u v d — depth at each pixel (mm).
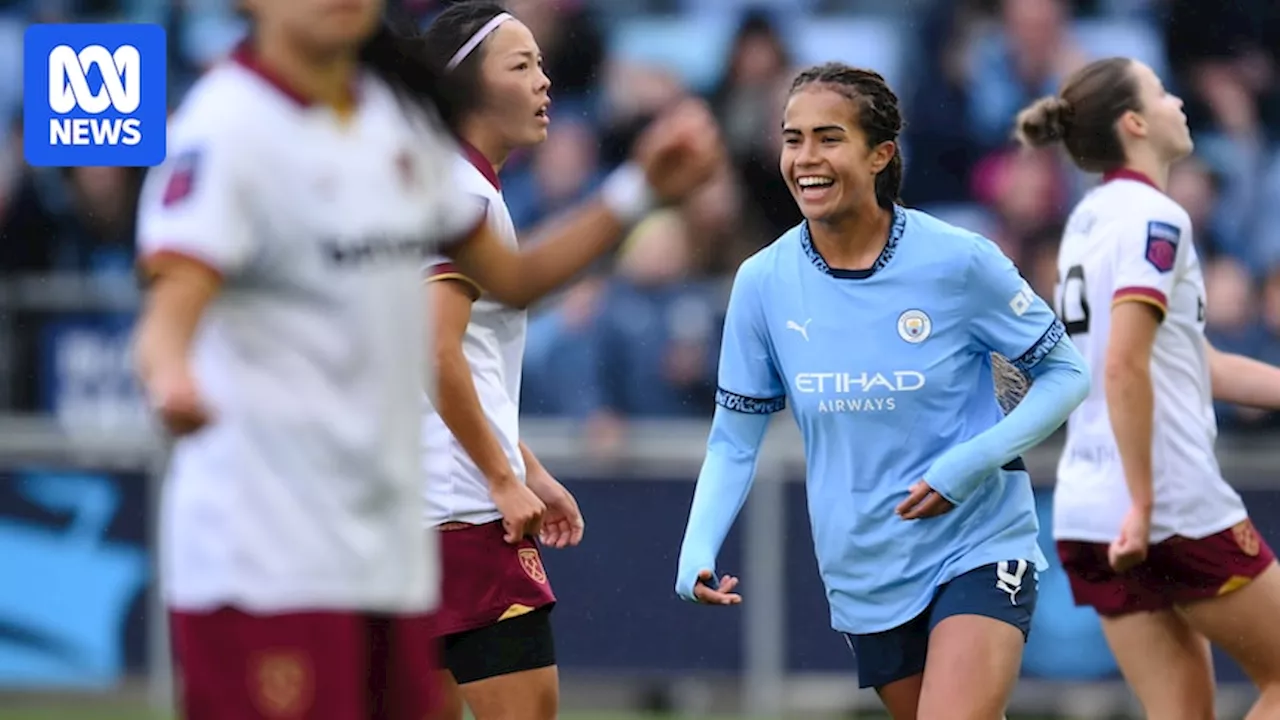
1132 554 18859
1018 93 40031
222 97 10969
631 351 33750
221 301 11000
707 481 17234
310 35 10953
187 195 10664
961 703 15734
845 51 41688
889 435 16406
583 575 30438
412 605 11508
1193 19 41438
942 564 16344
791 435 30719
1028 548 16500
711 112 38438
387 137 11414
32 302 33438
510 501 16375
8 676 31109
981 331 16438
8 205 37562
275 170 10883
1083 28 41344
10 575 31141
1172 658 19844
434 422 16938
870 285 16422
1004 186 37562
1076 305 19938
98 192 37656
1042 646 29969
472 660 16891
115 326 33562
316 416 11039
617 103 39312
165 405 10000
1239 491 29438
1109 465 19750
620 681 30328
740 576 30375
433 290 15891
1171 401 19453
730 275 36500
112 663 30969
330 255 11023
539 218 38062
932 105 39938
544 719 17078
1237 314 34281
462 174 16328
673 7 42688
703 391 33750
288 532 11023
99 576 31016
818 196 16172
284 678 11016
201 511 11023
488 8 17297
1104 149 19828
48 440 31016
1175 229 19250
